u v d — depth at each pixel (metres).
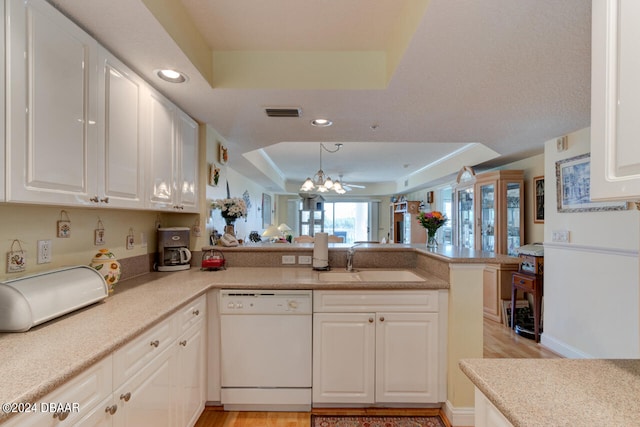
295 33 1.78
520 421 0.66
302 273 2.41
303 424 1.97
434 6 1.22
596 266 2.63
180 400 1.62
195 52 1.69
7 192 0.98
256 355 2.04
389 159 5.61
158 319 1.33
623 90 0.66
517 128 2.75
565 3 1.19
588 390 0.77
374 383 2.06
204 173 2.61
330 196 9.33
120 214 2.00
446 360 2.07
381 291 2.06
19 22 1.01
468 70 1.72
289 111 2.33
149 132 1.82
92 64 1.35
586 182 2.73
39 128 1.08
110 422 1.07
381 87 1.96
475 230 4.38
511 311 3.72
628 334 2.39
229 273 2.37
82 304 1.34
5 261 1.25
